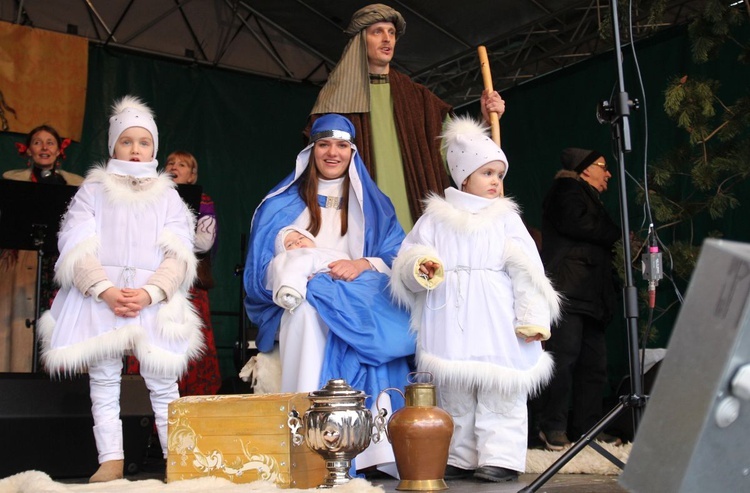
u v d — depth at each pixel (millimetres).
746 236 5770
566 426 5238
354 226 3867
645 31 6617
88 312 3299
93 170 3527
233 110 8719
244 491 2496
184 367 3441
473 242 3385
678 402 1242
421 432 2871
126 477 3633
